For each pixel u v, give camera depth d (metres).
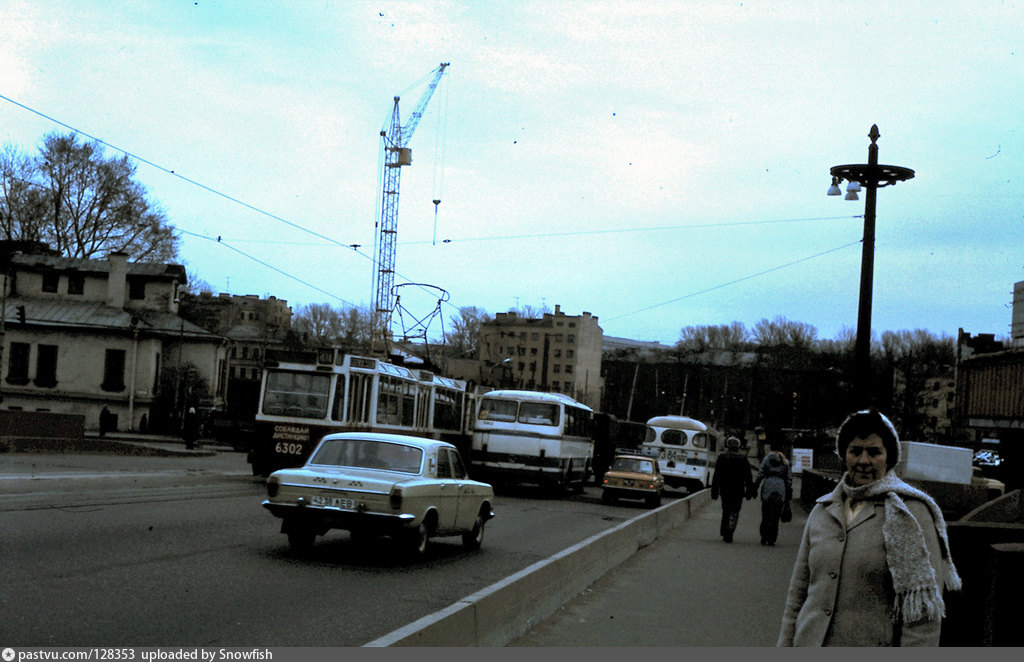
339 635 8.06
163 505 18.38
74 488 19.61
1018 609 6.35
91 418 63.91
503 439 32.78
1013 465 20.38
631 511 28.66
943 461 22.39
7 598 8.58
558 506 28.30
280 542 14.27
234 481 26.23
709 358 145.62
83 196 64.56
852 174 19.66
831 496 4.37
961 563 7.55
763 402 114.38
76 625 7.71
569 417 34.09
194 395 66.31
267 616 8.69
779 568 15.41
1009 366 51.56
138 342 65.12
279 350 26.12
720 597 11.99
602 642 8.74
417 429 30.41
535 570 9.67
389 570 12.47
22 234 64.44
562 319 159.50
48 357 64.31
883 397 92.88
